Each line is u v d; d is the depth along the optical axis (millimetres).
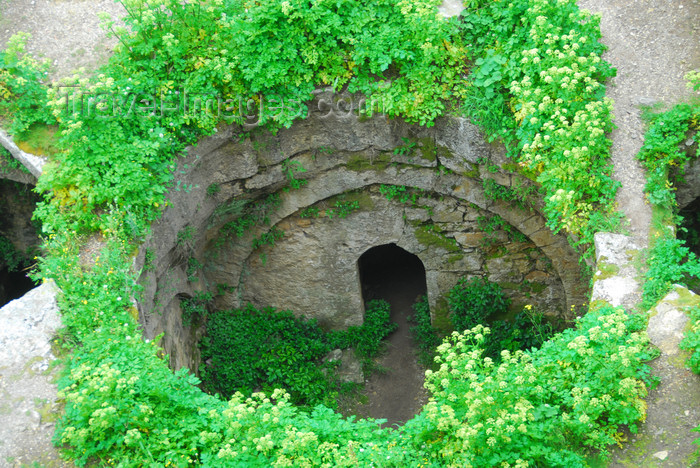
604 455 6598
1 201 12359
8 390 7414
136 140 9172
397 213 11820
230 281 12648
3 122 9453
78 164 8781
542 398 6902
